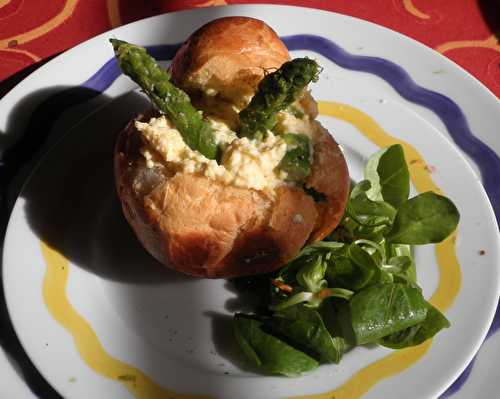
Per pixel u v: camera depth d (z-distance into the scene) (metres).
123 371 0.30
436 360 0.30
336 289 0.31
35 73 0.38
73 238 0.34
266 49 0.32
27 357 0.31
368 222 0.34
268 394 0.29
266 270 0.32
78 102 0.38
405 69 0.39
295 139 0.31
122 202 0.32
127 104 0.37
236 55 0.32
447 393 0.30
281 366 0.29
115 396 0.29
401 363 0.30
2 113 0.37
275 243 0.31
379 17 0.44
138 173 0.30
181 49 0.33
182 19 0.40
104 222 0.35
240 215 0.30
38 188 0.34
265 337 0.30
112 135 0.37
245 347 0.30
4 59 0.41
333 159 0.32
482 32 0.44
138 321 0.32
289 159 0.30
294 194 0.31
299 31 0.40
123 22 0.44
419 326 0.30
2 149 0.36
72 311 0.31
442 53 0.43
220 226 0.30
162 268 0.34
